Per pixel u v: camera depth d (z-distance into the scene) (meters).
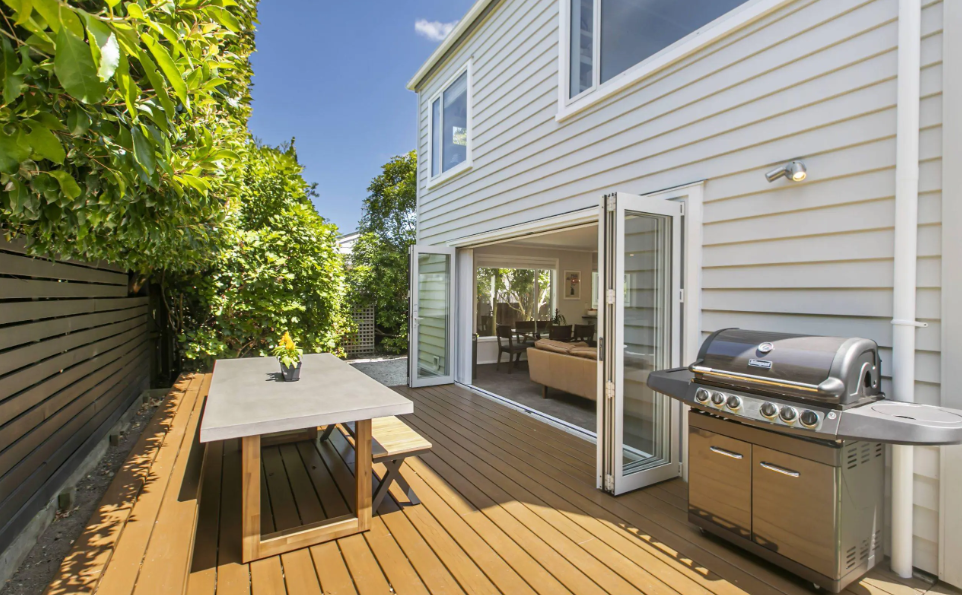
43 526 2.46
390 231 12.74
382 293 10.68
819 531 1.89
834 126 2.35
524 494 2.87
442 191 6.52
